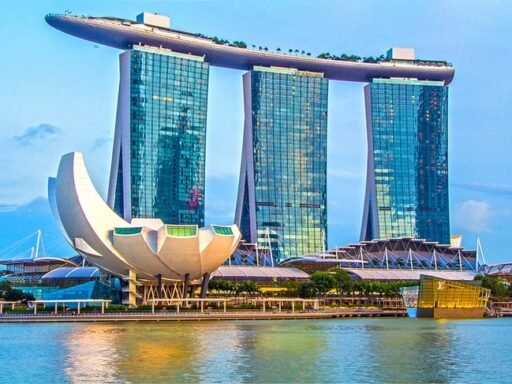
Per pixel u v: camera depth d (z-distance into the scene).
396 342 115.69
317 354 99.06
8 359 94.50
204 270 193.00
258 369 85.19
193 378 79.00
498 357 96.88
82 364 89.56
